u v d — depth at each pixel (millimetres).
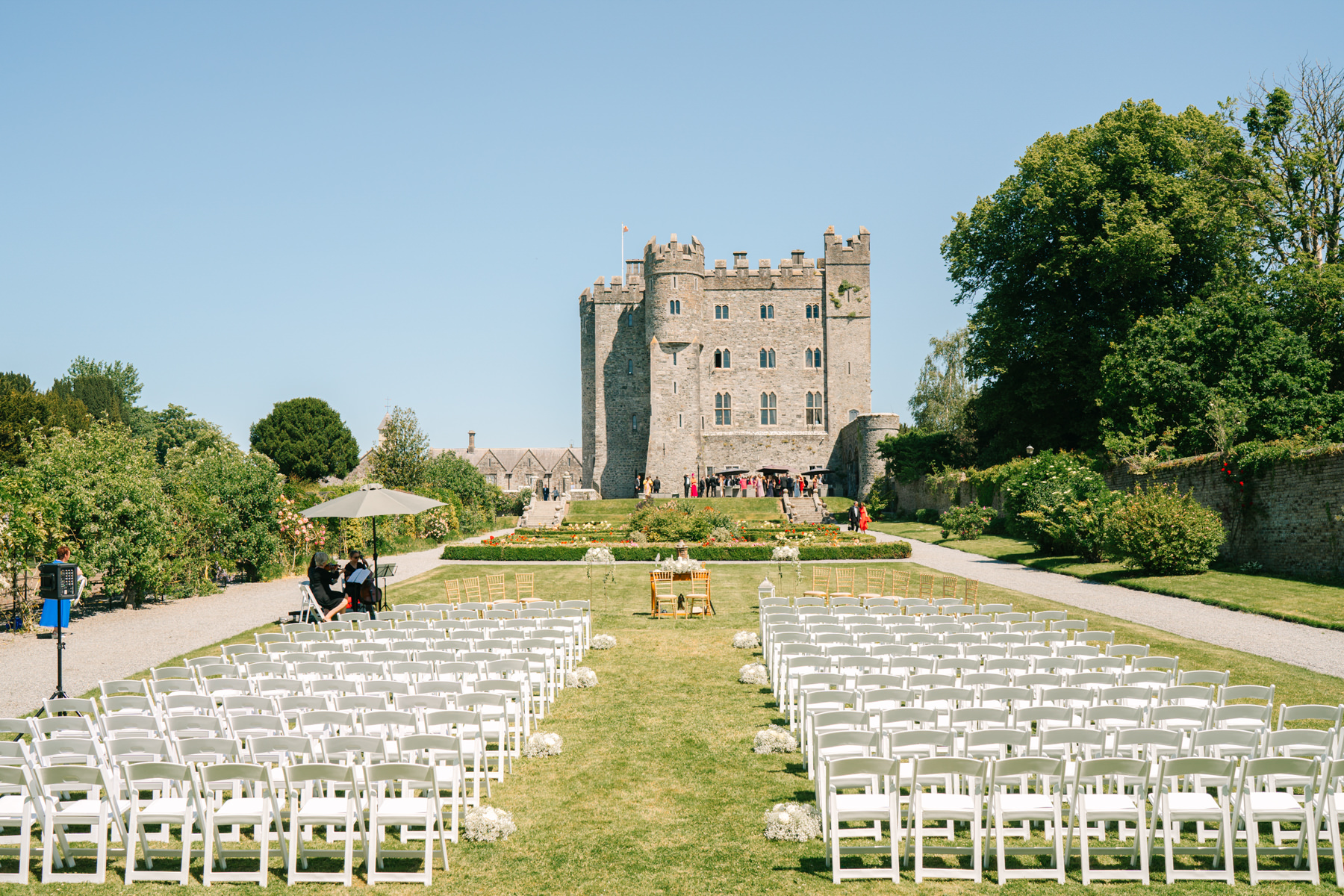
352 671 10273
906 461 55281
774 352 72000
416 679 10289
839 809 7434
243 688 9797
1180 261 40469
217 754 8219
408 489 49125
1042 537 31750
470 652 11305
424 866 7457
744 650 17000
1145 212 38688
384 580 28812
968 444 54188
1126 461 32562
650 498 53219
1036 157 42688
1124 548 25406
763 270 72125
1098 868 7504
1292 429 30594
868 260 71625
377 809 7676
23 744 7633
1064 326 42188
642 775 9812
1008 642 12312
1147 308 40938
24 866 7363
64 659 16422
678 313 69312
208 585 26297
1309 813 7207
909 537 43750
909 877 7262
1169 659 10656
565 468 115562
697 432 69812
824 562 32000
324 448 85062
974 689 9102
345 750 7648
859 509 44281
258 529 28312
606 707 12766
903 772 8203
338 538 36000
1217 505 27344
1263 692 8891
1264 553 25281
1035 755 8703
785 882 7184
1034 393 43906
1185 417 32719
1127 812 7312
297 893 7133
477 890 7121
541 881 7246
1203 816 7285
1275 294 38125
